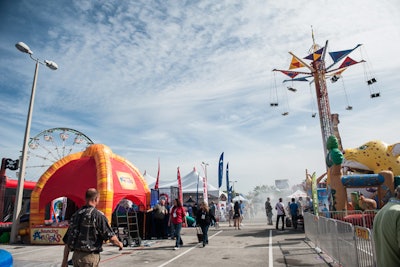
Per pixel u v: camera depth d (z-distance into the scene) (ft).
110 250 33.68
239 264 24.34
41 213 42.19
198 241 38.70
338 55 72.33
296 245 33.01
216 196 84.23
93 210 12.75
